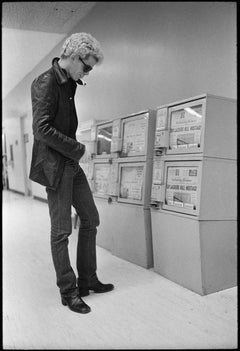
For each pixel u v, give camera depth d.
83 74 1.53
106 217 2.63
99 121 2.97
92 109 4.03
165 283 1.89
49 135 1.39
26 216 4.41
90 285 1.73
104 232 2.67
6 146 8.88
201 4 2.21
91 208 1.69
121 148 2.40
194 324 1.39
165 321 1.42
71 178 1.54
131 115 2.30
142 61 2.93
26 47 5.05
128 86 3.18
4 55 5.41
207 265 1.71
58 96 1.46
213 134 1.71
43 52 5.32
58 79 1.45
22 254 2.51
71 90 1.55
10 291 1.78
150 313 1.50
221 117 1.74
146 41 2.87
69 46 1.45
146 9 2.85
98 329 1.36
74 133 1.63
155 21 2.73
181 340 1.27
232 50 1.95
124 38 3.23
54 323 1.41
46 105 1.40
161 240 1.99
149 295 1.71
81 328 1.36
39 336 1.30
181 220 1.80
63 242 1.53
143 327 1.37
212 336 1.29
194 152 1.73
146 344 1.24
